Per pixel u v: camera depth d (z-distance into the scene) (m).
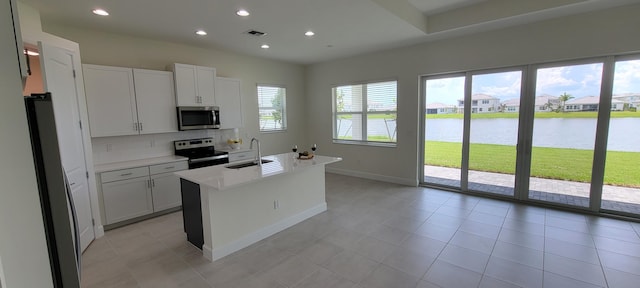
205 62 4.95
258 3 2.96
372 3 3.04
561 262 2.59
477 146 4.61
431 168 5.27
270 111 6.21
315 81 6.72
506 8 3.57
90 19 3.32
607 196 3.66
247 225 3.07
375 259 2.74
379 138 5.81
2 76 0.88
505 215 3.76
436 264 2.62
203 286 2.36
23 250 0.95
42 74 2.48
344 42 4.67
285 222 3.49
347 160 6.35
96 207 3.27
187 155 4.46
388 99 5.57
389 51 5.33
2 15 0.89
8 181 0.90
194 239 3.04
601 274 2.39
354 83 5.95
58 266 1.26
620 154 3.52
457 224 3.51
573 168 3.83
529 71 4.00
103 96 3.60
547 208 3.98
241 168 3.17
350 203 4.39
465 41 4.42
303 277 2.47
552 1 3.28
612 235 3.09
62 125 2.70
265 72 6.00
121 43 3.97
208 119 4.65
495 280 2.36
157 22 3.49
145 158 4.24
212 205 2.73
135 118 3.90
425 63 4.89
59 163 1.28
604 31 3.36
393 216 3.82
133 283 2.41
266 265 2.67
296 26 3.76
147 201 3.83
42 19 3.25
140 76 3.93
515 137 4.24
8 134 0.90
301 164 3.40
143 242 3.17
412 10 3.81
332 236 3.26
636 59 3.32
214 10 3.13
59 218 1.26
